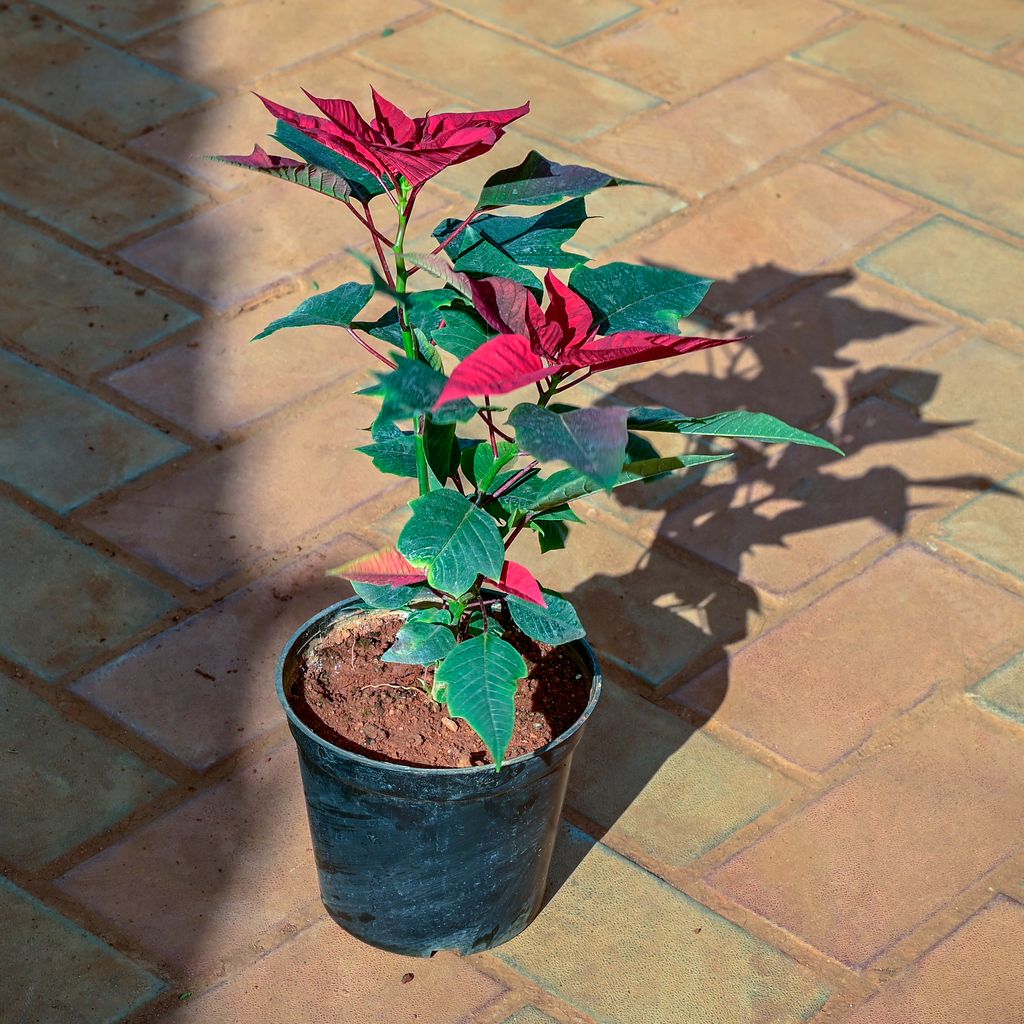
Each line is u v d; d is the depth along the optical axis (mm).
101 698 1546
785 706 1575
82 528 1655
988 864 1493
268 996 1403
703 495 1723
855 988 1427
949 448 1772
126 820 1482
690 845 1493
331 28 2203
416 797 1308
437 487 1329
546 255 1297
